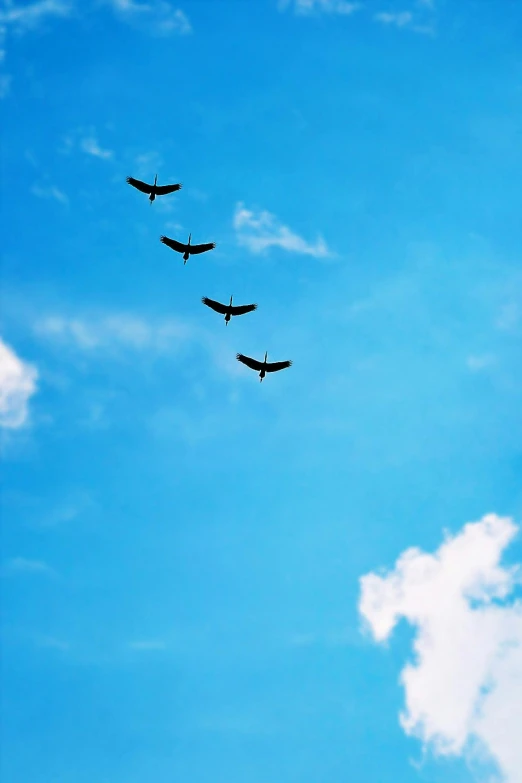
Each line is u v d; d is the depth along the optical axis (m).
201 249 122.88
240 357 119.56
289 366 119.31
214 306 121.00
